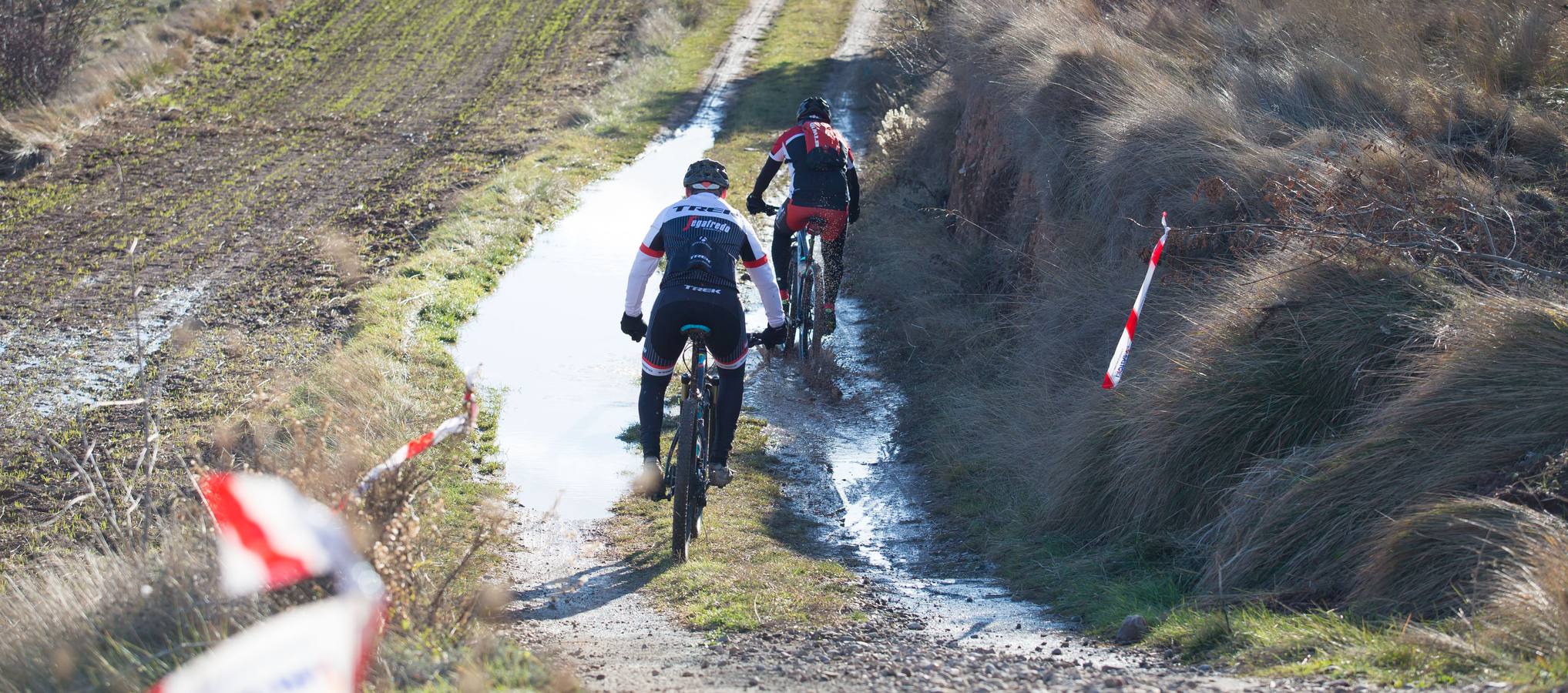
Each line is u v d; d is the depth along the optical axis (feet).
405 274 37.63
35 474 23.86
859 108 65.72
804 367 29.63
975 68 40.75
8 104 62.03
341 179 51.65
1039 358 25.22
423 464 23.02
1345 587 14.51
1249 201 23.08
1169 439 18.45
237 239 42.98
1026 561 19.16
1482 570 12.71
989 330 29.53
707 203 18.53
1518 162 22.17
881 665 12.87
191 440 24.38
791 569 18.72
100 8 74.08
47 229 44.50
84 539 20.62
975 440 24.68
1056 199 30.22
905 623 16.10
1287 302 19.10
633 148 57.41
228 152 56.90
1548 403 14.49
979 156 38.24
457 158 55.21
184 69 75.00
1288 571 15.28
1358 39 28.37
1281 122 25.52
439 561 18.15
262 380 28.30
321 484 11.58
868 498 23.27
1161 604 16.05
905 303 33.91
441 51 81.25
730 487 23.20
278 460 14.83
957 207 39.63
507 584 18.02
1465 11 28.22
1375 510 15.02
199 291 36.91
